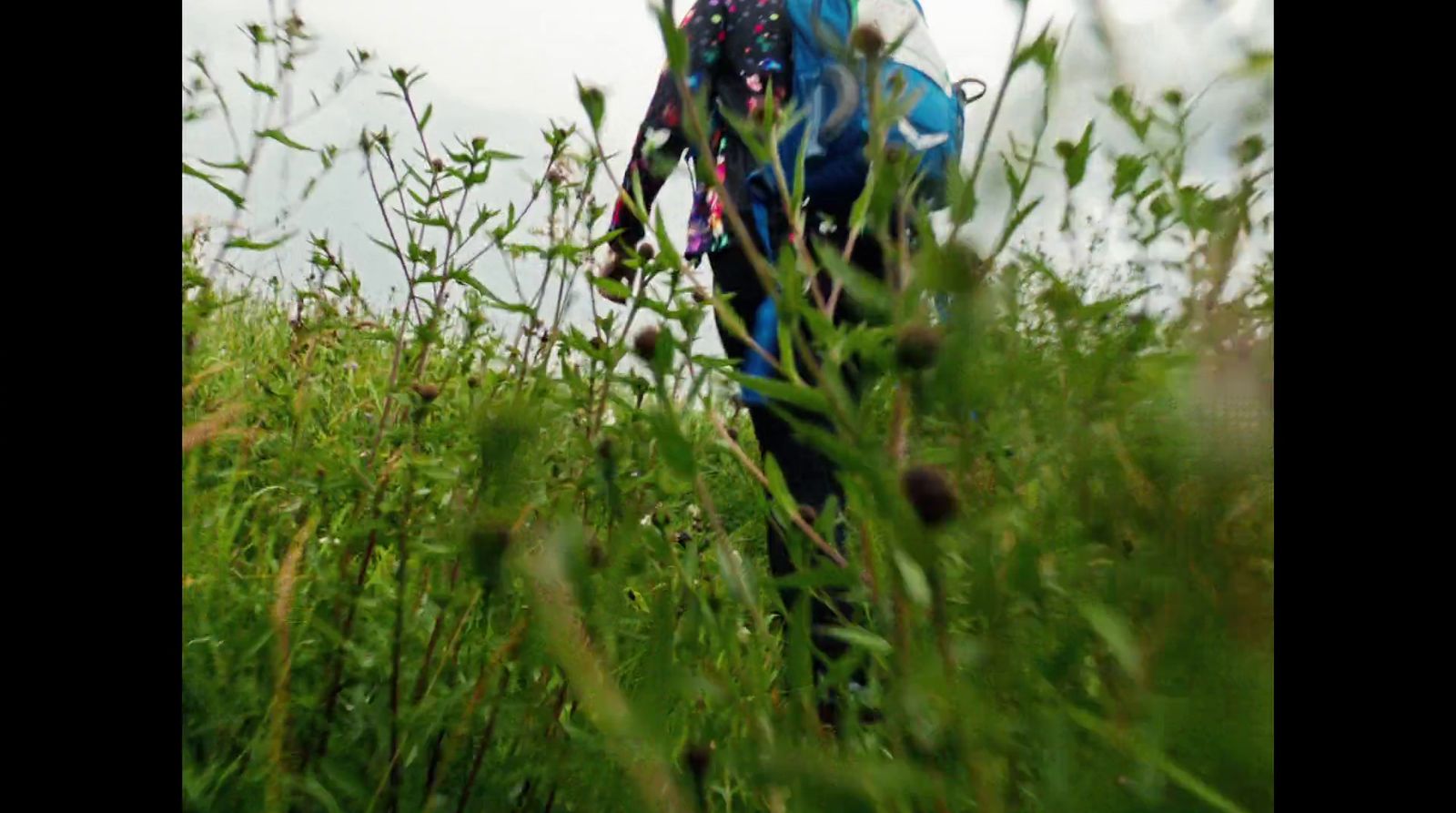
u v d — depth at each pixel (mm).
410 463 1324
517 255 1698
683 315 1173
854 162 1776
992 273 735
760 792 859
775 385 756
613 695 759
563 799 1087
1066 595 694
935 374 714
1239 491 638
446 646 1291
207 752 1152
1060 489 744
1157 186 738
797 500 2006
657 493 1229
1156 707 618
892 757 889
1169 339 740
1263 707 588
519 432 919
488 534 834
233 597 1298
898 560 683
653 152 1292
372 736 1290
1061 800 628
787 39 1898
